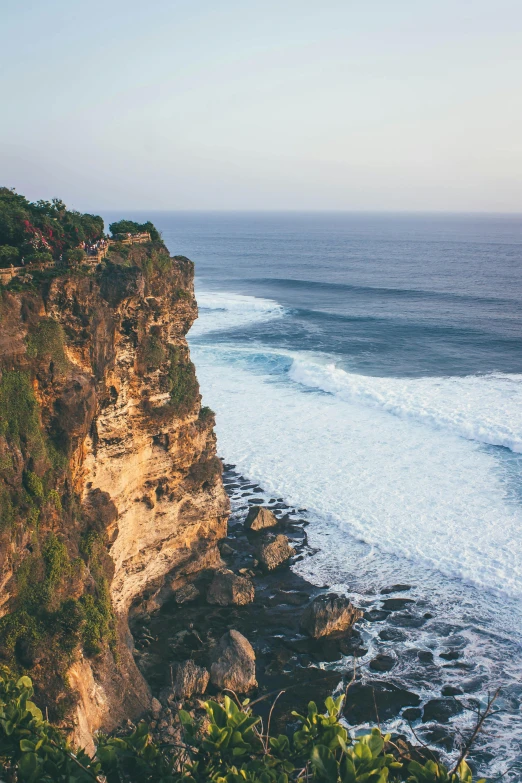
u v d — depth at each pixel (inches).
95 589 1098.7
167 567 1466.5
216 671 1186.6
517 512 1731.1
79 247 1326.3
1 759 577.3
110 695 1055.6
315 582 1507.1
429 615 1385.3
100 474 1236.5
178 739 996.6
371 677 1219.2
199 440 1480.1
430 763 489.4
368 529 1695.4
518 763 1031.0
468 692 1181.7
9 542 927.0
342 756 498.9
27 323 1044.5
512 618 1368.1
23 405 1008.9
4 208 1330.0
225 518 1581.0
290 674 1228.5
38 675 920.9
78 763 495.2
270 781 477.7
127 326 1250.6
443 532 1660.9
